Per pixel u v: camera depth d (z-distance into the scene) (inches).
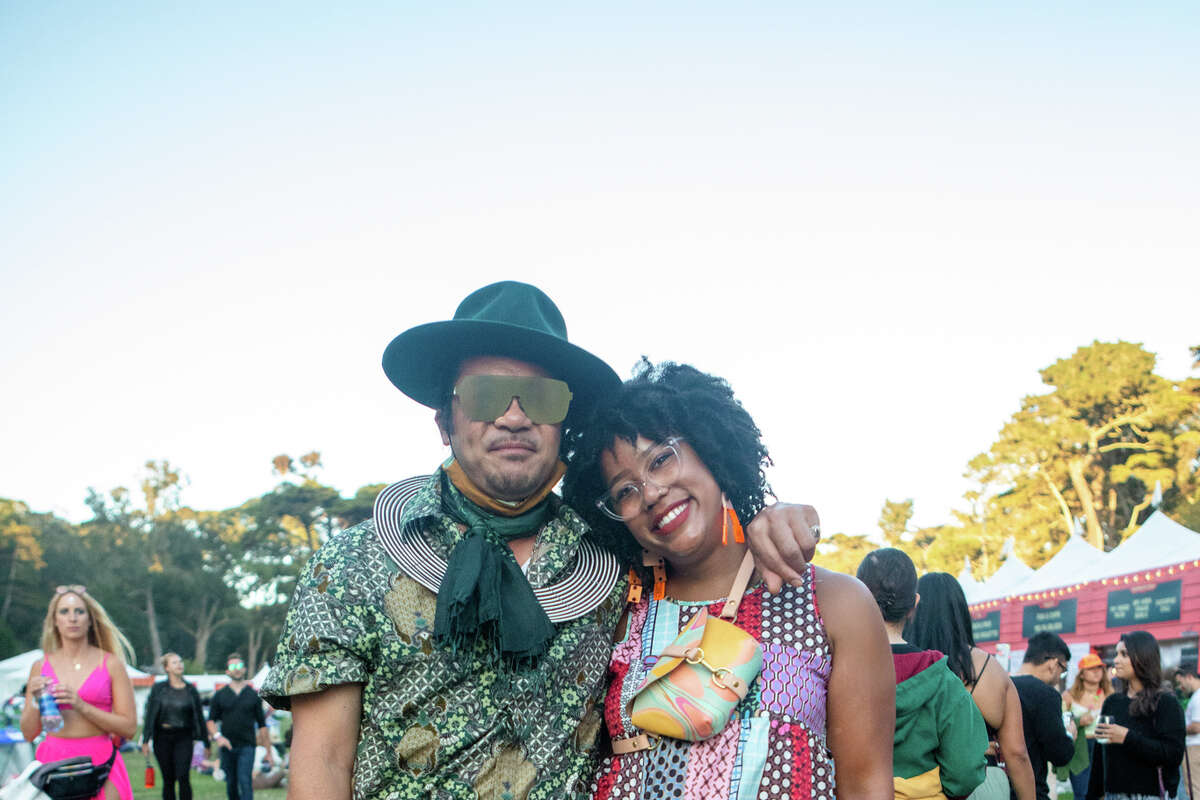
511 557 88.4
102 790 217.6
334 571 83.6
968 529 2327.8
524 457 88.1
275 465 3270.2
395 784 81.2
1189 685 392.8
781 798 80.6
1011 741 151.3
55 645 226.7
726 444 91.6
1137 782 235.8
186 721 387.5
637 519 89.4
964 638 154.9
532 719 84.0
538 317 93.5
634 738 86.5
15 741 321.4
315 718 81.0
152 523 3417.8
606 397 94.0
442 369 96.0
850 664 87.0
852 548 3174.2
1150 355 1907.0
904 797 124.3
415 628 83.4
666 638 89.5
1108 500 1947.6
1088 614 507.8
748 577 89.1
